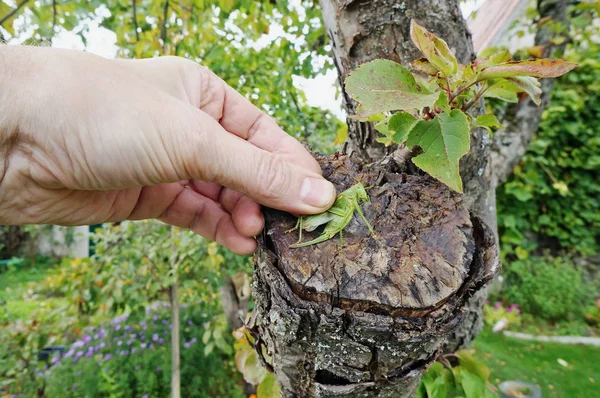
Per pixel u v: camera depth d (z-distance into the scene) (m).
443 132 0.13
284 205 0.14
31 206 0.16
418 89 0.14
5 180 0.14
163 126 0.13
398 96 0.13
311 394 0.15
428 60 0.14
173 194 0.21
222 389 0.52
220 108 0.20
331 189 0.15
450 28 0.19
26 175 0.14
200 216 0.22
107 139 0.13
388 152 0.21
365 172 0.17
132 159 0.13
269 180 0.14
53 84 0.12
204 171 0.14
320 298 0.13
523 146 0.41
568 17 0.41
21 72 0.12
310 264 0.13
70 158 0.13
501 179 0.40
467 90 0.15
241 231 0.16
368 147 0.22
